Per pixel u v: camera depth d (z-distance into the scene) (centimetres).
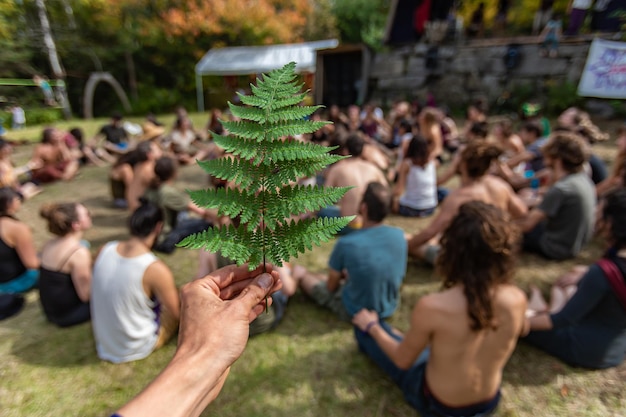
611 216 187
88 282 272
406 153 445
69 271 267
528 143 524
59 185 628
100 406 212
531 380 217
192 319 85
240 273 100
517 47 1132
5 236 297
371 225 255
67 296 270
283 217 78
